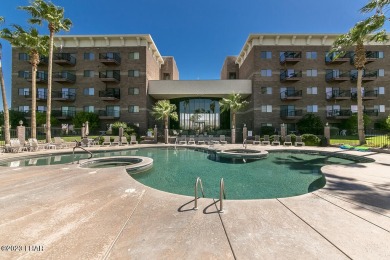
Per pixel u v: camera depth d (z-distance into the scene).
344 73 28.64
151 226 3.36
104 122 29.17
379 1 14.32
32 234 3.07
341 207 4.21
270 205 4.30
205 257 2.55
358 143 17.86
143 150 17.70
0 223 3.43
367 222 3.54
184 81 30.02
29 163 11.29
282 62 28.41
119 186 5.71
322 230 3.25
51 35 18.41
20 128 15.15
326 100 28.70
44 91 29.66
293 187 7.64
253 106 28.77
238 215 3.80
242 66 35.22
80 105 29.58
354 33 16.98
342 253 2.63
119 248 2.72
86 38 28.80
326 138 19.06
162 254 2.61
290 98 27.70
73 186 5.70
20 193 5.06
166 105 24.12
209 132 31.84
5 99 15.59
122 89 29.31
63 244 2.80
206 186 7.80
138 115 29.12
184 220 3.58
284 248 2.74
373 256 2.57
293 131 27.50
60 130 26.03
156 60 35.28
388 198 4.76
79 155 14.38
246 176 9.22
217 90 29.80
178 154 15.83
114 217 3.70
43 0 17.47
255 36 28.28
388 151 13.22
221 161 12.87
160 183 8.20
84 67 29.52
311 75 28.75
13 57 29.55
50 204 4.34
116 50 29.44
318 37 28.36
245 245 2.81
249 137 25.23
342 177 6.76
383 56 28.94
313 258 2.53
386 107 28.81
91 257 2.52
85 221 3.53
